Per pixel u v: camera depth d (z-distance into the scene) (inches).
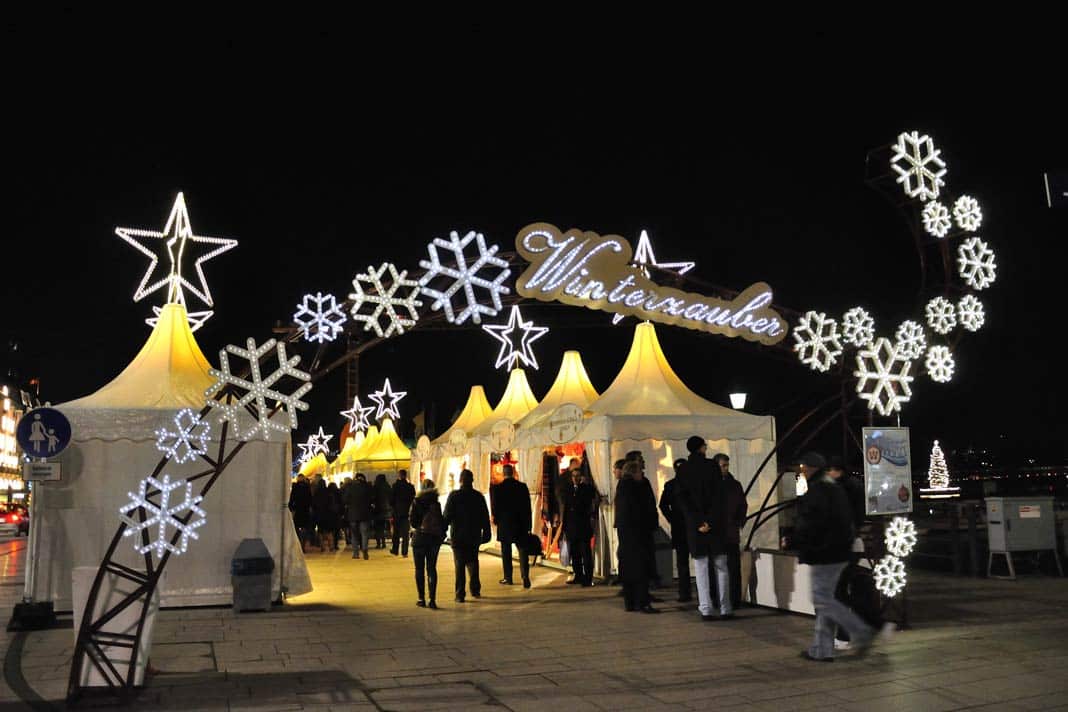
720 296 475.8
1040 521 508.4
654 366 577.3
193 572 434.3
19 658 314.8
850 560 299.0
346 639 346.3
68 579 418.3
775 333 471.2
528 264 421.7
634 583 402.3
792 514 592.7
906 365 407.8
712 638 337.1
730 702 243.6
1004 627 347.9
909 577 509.4
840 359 455.5
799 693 252.5
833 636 295.4
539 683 268.5
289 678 278.5
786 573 393.4
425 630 365.7
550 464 644.7
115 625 259.6
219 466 278.5
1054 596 429.7
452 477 852.0
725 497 384.5
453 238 380.8
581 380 701.9
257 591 419.2
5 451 3169.3
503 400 829.8
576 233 430.0
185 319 504.7
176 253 505.4
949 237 409.1
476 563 467.5
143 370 474.9
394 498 761.0
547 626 370.3
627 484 409.1
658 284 459.5
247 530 444.5
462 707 241.8
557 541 622.2
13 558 860.6
